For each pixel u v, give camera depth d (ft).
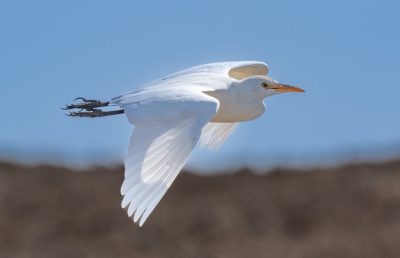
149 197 23.85
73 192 65.21
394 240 56.29
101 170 71.41
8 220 59.77
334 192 65.87
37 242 56.95
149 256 55.57
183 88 27.07
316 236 58.85
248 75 34.94
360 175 70.13
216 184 68.28
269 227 60.75
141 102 26.30
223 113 32.19
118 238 57.77
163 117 25.55
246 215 62.13
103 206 62.44
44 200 63.62
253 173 71.10
